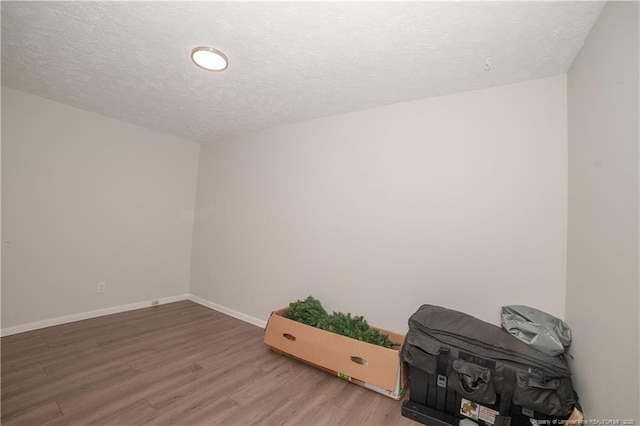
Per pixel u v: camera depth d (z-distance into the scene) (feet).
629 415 3.04
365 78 6.04
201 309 10.99
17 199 7.78
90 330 8.36
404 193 7.01
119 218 9.94
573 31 4.28
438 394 5.15
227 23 4.48
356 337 6.43
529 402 4.25
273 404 5.43
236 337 8.52
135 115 9.19
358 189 7.76
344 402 5.58
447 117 6.55
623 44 3.33
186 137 11.59
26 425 4.54
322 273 8.31
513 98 5.83
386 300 7.14
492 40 4.58
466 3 3.82
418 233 6.77
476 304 6.01
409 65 5.45
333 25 4.39
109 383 5.82
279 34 4.68
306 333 6.85
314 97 7.13
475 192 6.13
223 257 11.00
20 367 6.19
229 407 5.29
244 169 10.59
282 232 9.32
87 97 7.91
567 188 5.18
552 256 5.28
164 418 4.91
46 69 6.37
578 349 4.43
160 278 11.21
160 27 4.69
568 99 5.23
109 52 5.55
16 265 7.82
